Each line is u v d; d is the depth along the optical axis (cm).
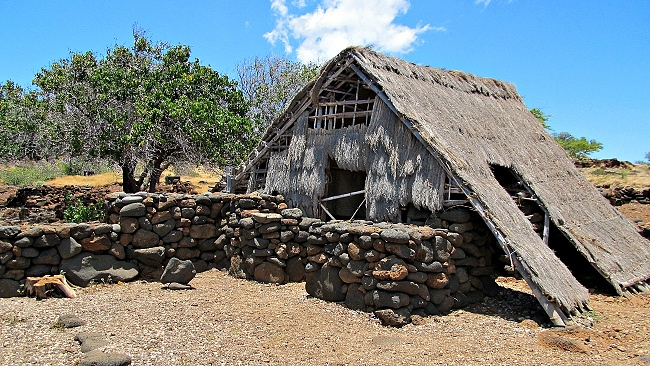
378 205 996
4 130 1518
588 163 3159
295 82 2453
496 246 1031
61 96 1463
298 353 616
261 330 701
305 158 1147
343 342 664
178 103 1469
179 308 789
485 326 750
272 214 1041
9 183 2852
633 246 1171
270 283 984
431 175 921
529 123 1463
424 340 679
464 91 1300
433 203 902
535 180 1127
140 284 950
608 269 969
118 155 1459
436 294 799
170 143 1515
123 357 546
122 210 986
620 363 604
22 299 812
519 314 816
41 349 585
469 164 941
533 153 1270
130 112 1490
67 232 904
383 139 1003
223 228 1116
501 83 1547
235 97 1697
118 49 1684
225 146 1473
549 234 1127
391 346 650
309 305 838
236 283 991
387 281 756
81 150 1463
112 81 1502
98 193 1975
